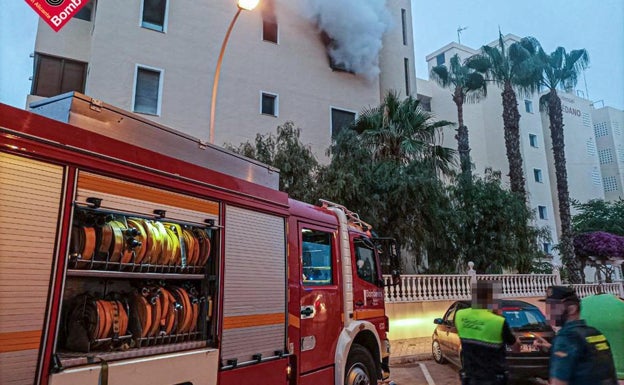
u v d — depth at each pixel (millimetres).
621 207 28500
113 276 2883
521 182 21188
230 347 3588
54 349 2363
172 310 3256
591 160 37188
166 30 14773
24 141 2389
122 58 13812
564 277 21656
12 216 2271
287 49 17281
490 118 30938
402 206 12773
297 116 16875
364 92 18906
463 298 13211
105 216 2891
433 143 16438
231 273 3730
